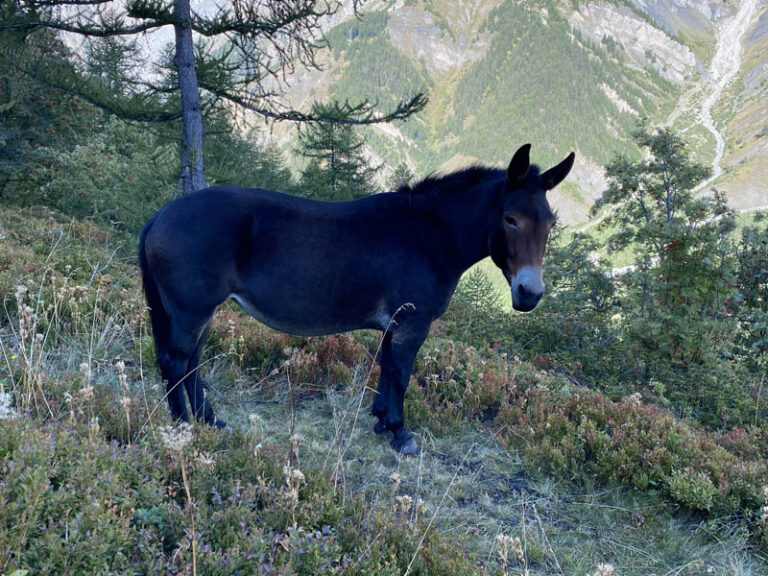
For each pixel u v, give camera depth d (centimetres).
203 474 267
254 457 297
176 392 370
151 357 487
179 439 180
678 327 843
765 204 19650
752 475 412
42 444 224
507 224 373
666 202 1192
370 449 427
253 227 366
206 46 848
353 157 2272
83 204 1345
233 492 254
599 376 793
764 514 362
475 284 1576
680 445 457
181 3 773
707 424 688
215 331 559
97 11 736
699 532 375
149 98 820
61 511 204
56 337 477
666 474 425
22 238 788
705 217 1096
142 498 236
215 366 506
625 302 983
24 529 177
